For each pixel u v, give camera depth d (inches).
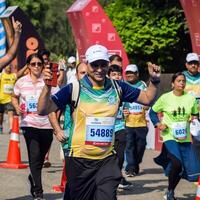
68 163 406.6
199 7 808.9
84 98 399.5
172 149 556.1
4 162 783.7
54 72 387.2
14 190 609.0
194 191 638.5
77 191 407.5
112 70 586.9
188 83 654.5
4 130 1232.8
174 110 565.3
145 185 664.4
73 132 404.2
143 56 1186.0
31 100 560.1
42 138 558.6
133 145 724.7
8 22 1021.8
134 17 1158.3
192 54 660.1
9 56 480.4
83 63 542.3
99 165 403.5
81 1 1026.1
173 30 1138.7
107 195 387.2
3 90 1100.5
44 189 619.8
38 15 2459.4
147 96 405.1
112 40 1008.2
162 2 1146.7
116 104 403.5
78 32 1035.3
